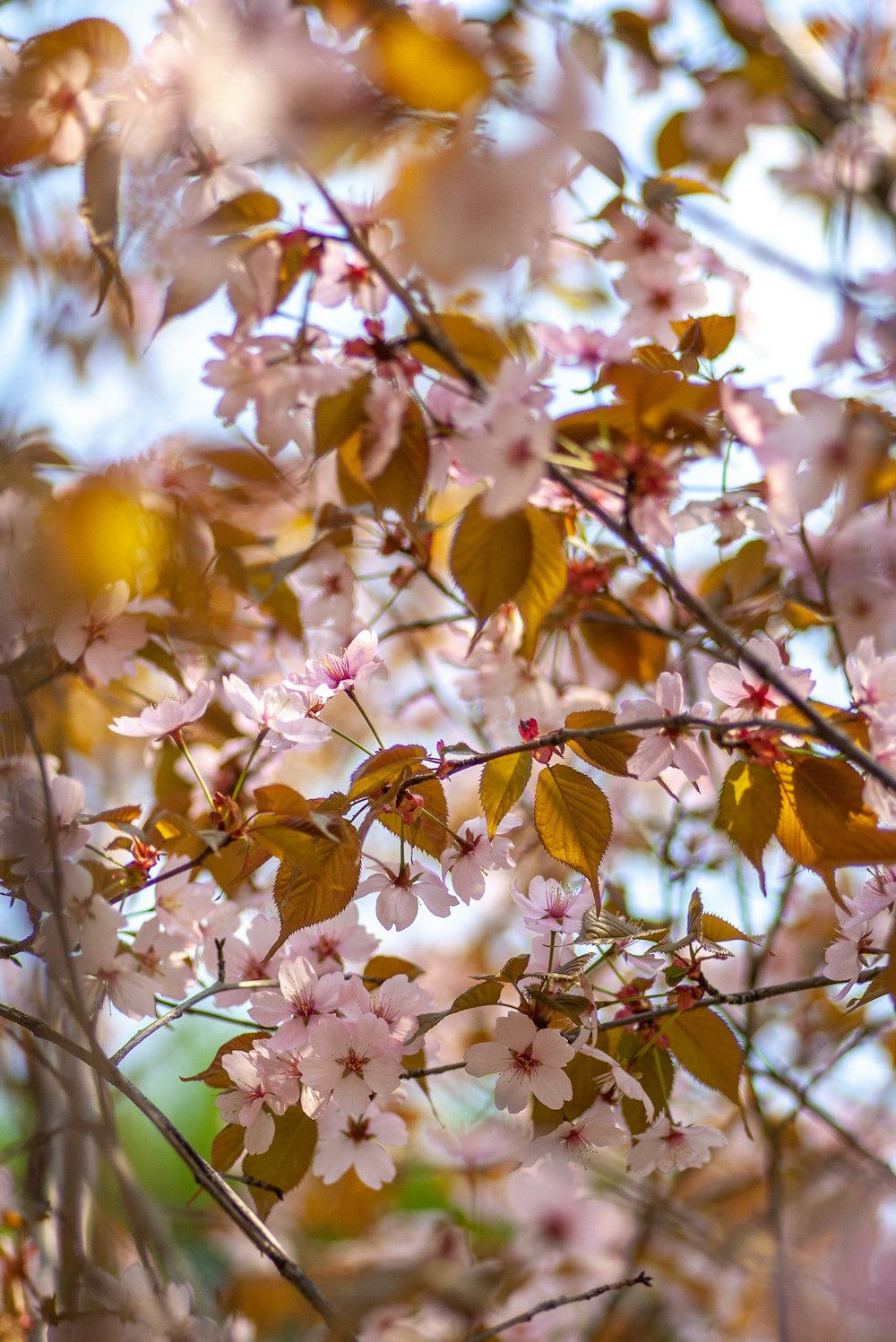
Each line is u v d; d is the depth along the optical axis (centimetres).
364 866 180
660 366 182
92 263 185
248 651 196
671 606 199
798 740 179
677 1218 199
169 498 185
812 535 193
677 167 203
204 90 173
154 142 175
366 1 173
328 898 177
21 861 179
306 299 175
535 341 188
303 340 175
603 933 177
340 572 192
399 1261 196
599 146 172
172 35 174
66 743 198
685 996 178
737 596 192
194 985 183
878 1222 195
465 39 173
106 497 182
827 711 178
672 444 175
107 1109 177
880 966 178
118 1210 187
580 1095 179
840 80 209
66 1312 180
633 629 196
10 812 179
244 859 177
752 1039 201
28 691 183
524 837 195
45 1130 184
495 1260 199
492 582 175
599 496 183
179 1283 179
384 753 177
